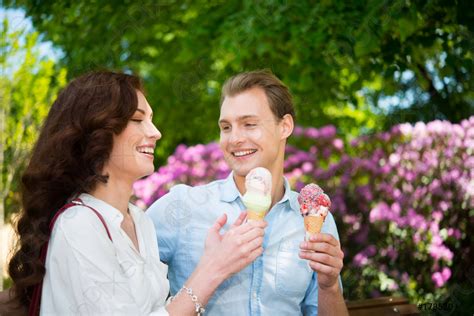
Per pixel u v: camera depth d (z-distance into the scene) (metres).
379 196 4.46
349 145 4.93
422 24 4.23
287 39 4.92
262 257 2.03
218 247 1.72
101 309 1.51
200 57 5.99
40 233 1.62
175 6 5.83
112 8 5.66
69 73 5.93
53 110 1.72
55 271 1.55
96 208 1.65
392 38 4.46
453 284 4.10
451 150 4.33
